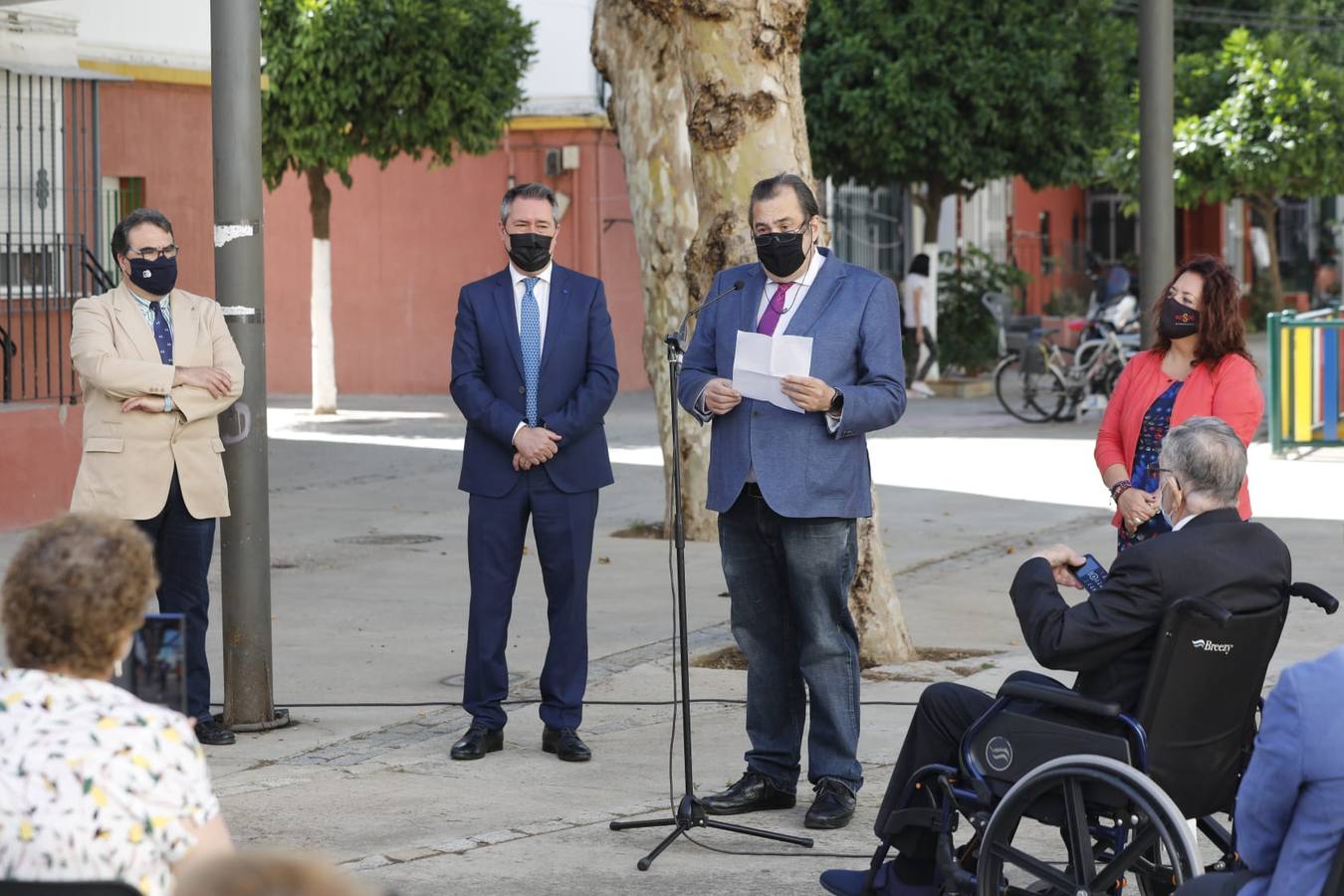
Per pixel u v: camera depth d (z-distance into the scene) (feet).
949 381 87.81
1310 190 106.93
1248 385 20.93
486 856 18.99
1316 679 11.60
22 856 9.52
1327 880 11.51
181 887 6.34
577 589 23.35
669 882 18.17
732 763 23.11
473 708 23.52
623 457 60.70
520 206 23.07
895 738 24.11
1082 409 71.82
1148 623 15.11
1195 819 16.46
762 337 19.57
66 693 9.90
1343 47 114.73
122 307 22.58
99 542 10.20
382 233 90.02
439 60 68.74
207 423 22.89
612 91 41.91
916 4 81.05
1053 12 84.12
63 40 47.01
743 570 20.54
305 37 67.72
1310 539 40.98
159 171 51.72
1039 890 16.12
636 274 89.35
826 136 82.74
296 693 27.27
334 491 51.98
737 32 27.55
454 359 23.39
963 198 111.65
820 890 17.93
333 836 19.71
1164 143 34.58
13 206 45.47
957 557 40.11
